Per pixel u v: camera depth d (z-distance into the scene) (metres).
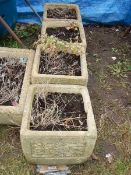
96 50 4.32
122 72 3.98
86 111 2.82
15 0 4.10
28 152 2.64
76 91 3.00
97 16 4.68
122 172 2.86
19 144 3.01
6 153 2.93
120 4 4.62
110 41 4.50
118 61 4.14
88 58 4.16
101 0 4.59
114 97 3.63
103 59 4.16
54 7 4.23
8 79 3.30
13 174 2.78
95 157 2.94
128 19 4.73
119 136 3.18
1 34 4.07
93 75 3.90
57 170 2.80
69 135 2.50
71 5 4.25
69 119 2.78
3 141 3.02
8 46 4.13
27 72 3.21
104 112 3.43
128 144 3.11
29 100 2.82
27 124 2.60
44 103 2.93
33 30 4.51
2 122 3.04
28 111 2.71
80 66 3.33
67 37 3.77
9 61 3.45
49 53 3.40
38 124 2.71
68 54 3.47
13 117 2.91
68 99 2.98
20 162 2.87
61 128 2.71
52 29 3.86
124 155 3.01
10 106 2.88
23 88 3.03
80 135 2.51
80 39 3.69
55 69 3.29
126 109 3.49
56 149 2.61
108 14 4.68
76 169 2.84
